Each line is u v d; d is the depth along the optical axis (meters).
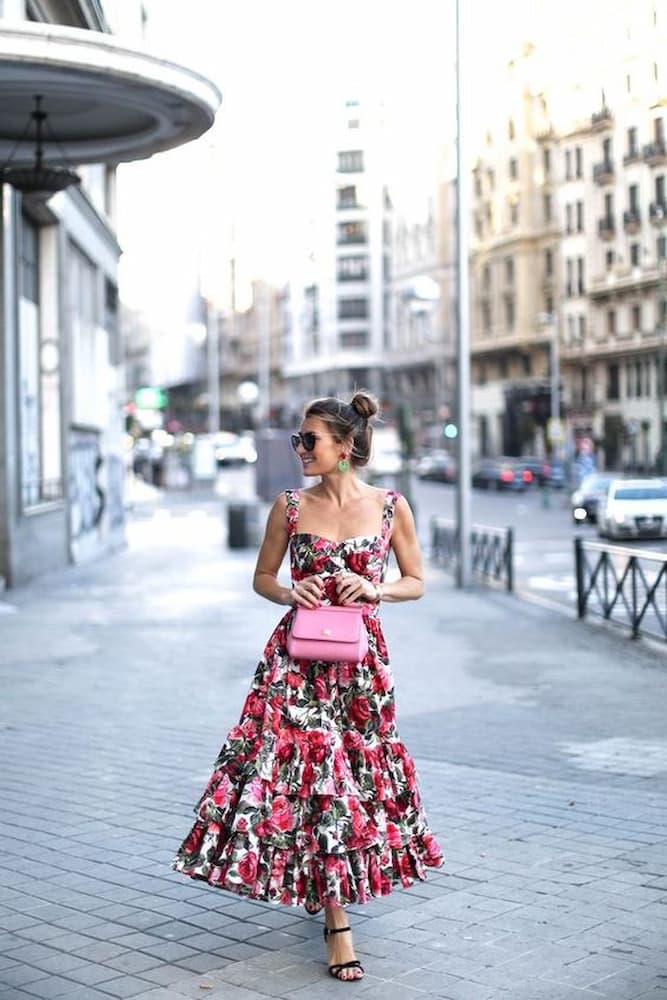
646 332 38.81
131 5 23.33
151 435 110.75
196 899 5.12
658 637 12.91
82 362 28.05
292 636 4.21
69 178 15.11
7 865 5.62
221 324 125.94
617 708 9.44
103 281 30.12
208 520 43.50
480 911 4.90
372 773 4.32
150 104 14.23
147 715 9.40
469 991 4.12
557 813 6.37
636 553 13.44
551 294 52.53
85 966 4.40
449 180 28.83
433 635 14.11
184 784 7.15
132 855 5.75
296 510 4.47
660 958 4.38
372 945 4.57
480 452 72.25
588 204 25.56
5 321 19.75
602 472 48.56
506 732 8.55
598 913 4.85
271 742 4.28
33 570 21.89
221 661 12.23
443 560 26.00
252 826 4.22
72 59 12.84
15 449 20.39
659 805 6.52
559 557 26.42
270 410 95.00
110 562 26.62
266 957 4.47
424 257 53.12
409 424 34.84
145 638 14.09
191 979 4.27
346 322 73.94
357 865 4.22
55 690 10.60
